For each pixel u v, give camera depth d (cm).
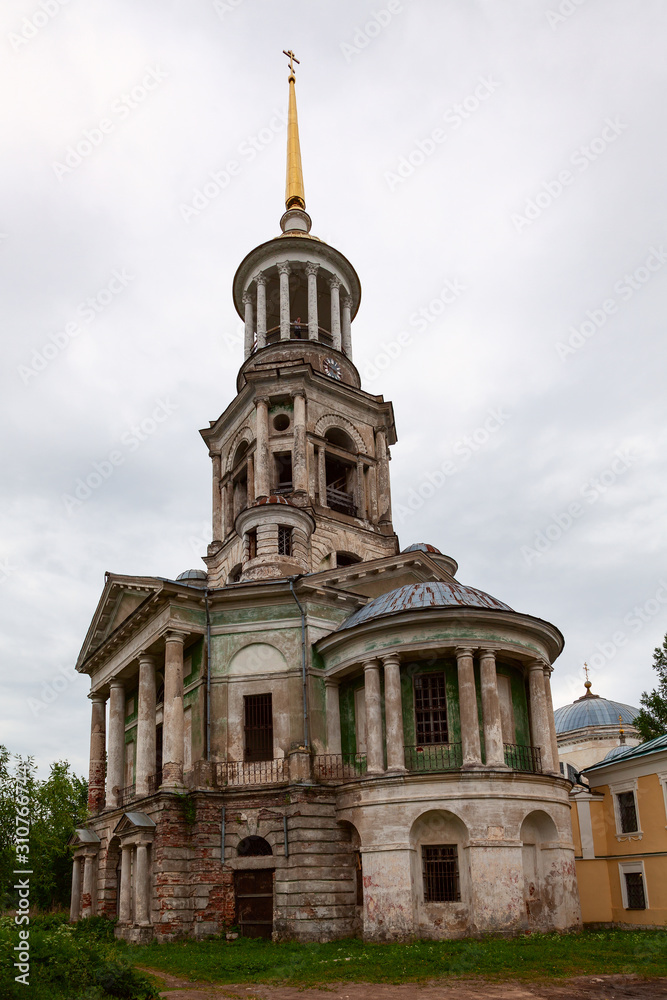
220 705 3084
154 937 2688
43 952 1516
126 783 3731
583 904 3256
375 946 2392
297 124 5241
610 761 3381
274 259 4612
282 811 2830
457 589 3030
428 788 2612
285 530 3653
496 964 1947
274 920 2691
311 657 3109
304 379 4128
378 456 4344
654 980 1756
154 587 3212
